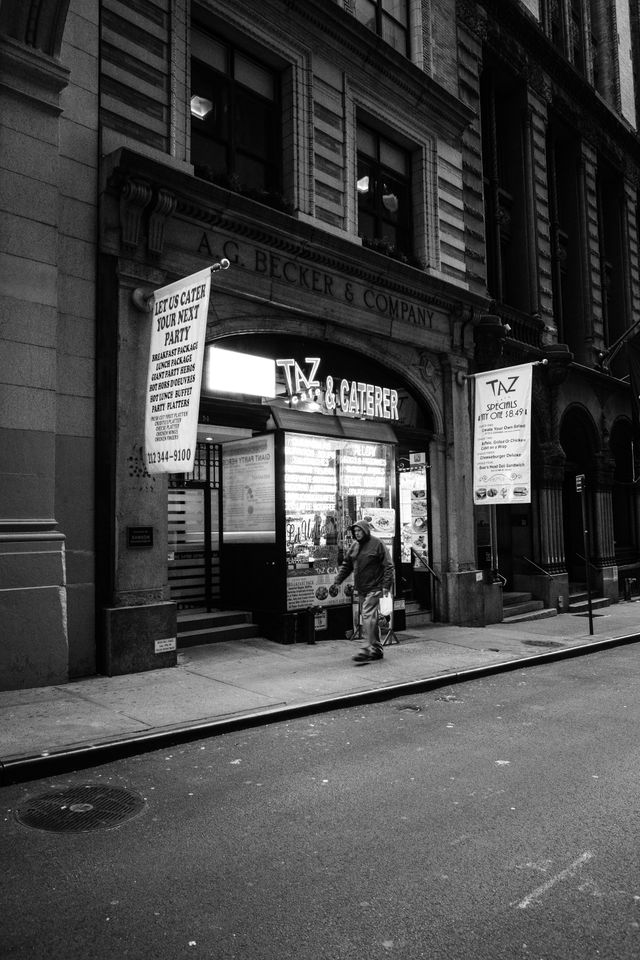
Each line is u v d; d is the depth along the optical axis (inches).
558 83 787.4
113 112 360.8
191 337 321.1
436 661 397.7
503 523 697.6
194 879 150.5
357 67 500.4
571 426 796.6
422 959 121.3
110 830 176.7
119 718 264.4
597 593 788.0
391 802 195.0
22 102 324.2
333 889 145.7
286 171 461.1
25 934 129.4
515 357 648.4
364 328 488.4
